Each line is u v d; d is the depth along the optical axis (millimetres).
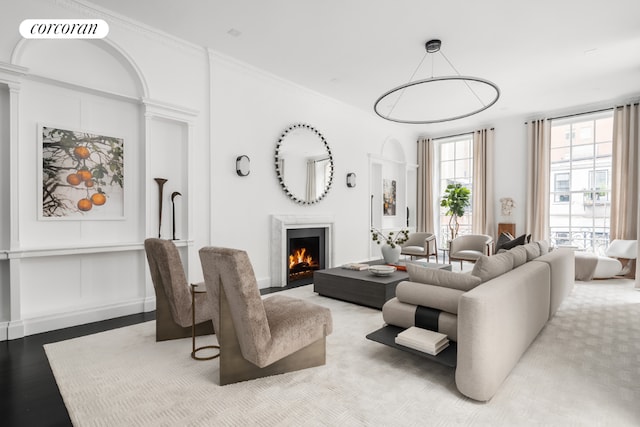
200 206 4098
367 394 1974
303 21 3523
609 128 6082
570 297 4191
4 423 1719
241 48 4121
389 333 2443
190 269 3959
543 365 2350
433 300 2346
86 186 3297
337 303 3930
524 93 5535
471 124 7434
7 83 2756
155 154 3783
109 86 3447
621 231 5625
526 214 6672
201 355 2523
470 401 1896
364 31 3705
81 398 1935
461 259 5812
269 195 4898
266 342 1996
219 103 4277
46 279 3102
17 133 2834
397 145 7711
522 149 6809
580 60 4340
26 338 2854
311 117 5520
